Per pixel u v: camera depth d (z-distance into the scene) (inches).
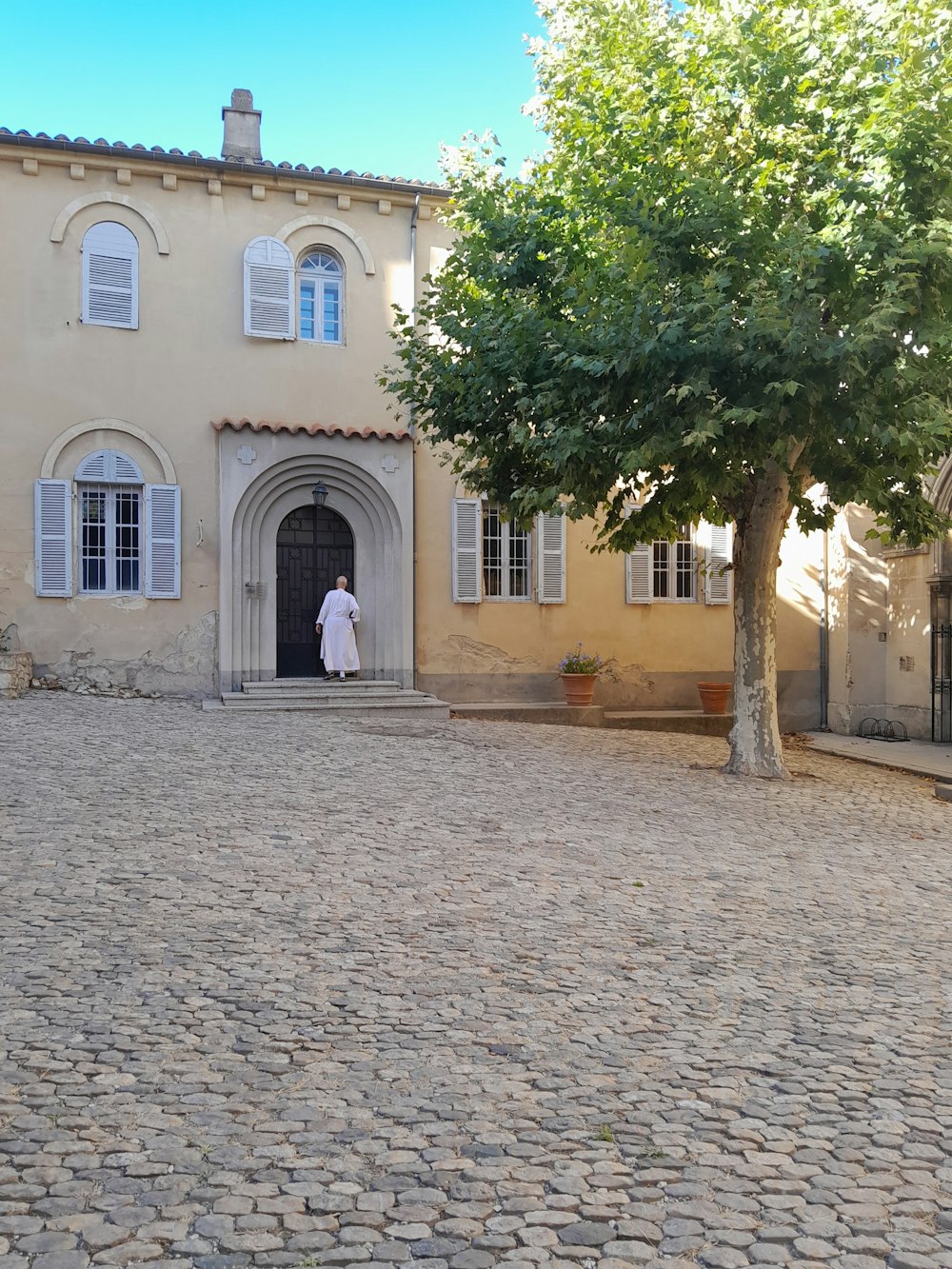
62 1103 152.9
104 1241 121.0
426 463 701.9
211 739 484.4
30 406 630.5
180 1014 186.9
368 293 694.5
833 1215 134.0
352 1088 162.7
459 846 320.5
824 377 385.7
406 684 688.4
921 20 385.7
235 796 367.9
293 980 206.4
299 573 687.7
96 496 650.8
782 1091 169.6
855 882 315.6
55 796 351.6
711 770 502.9
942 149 372.5
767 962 235.9
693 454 392.8
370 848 310.7
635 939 245.4
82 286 639.8
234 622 657.0
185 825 323.0
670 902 279.1
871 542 729.0
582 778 450.6
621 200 426.6
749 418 368.8
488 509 717.3
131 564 655.1
